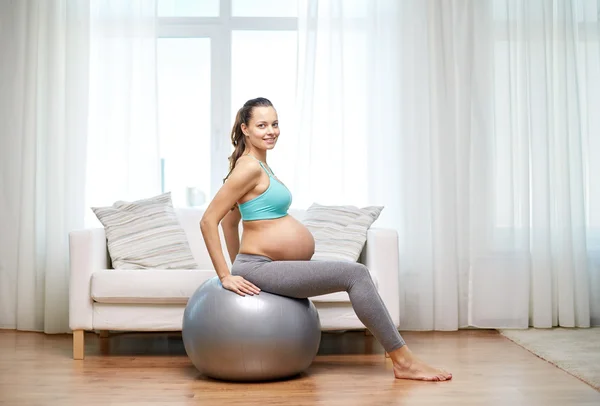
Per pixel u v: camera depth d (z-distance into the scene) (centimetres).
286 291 335
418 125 491
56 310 482
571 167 502
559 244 500
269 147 352
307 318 337
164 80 519
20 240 489
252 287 332
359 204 498
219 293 332
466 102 495
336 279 335
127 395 311
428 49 494
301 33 494
